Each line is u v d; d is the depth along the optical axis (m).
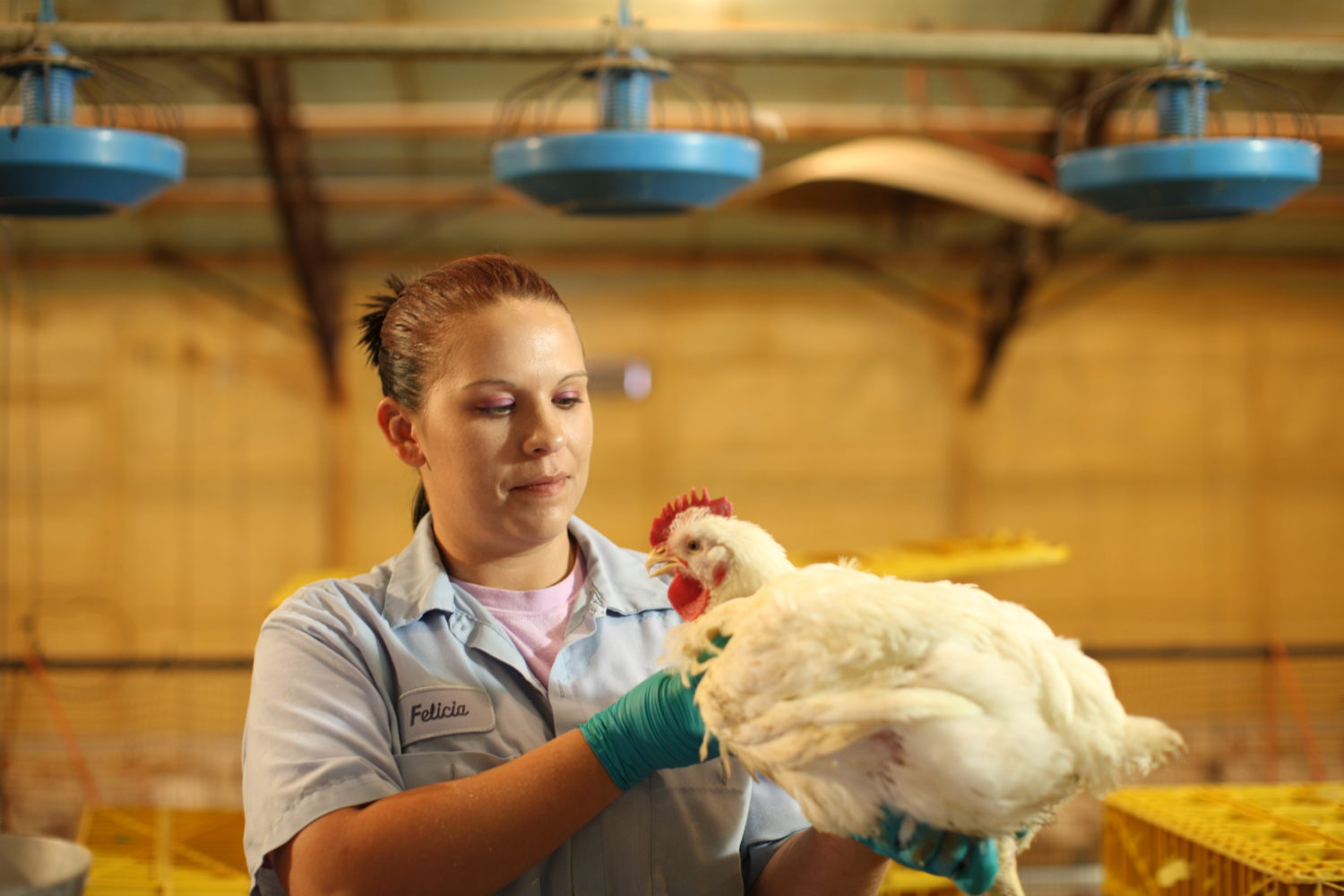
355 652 1.29
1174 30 2.72
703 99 5.98
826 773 1.04
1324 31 5.54
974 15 5.48
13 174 2.26
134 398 7.45
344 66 5.76
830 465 7.93
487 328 1.26
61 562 7.41
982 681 1.00
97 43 2.55
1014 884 1.15
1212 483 8.05
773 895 1.29
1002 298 7.58
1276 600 8.05
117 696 7.14
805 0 5.35
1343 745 6.86
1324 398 8.06
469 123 6.07
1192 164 2.39
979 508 7.97
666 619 1.42
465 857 1.10
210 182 6.64
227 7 5.09
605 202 2.56
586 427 1.33
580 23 5.34
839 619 1.05
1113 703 1.05
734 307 7.87
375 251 7.45
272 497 7.54
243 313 7.49
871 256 7.74
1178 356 8.02
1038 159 5.63
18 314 7.33
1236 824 2.01
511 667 1.32
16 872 1.47
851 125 6.13
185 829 2.81
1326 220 7.63
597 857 1.26
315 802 1.15
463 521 1.32
